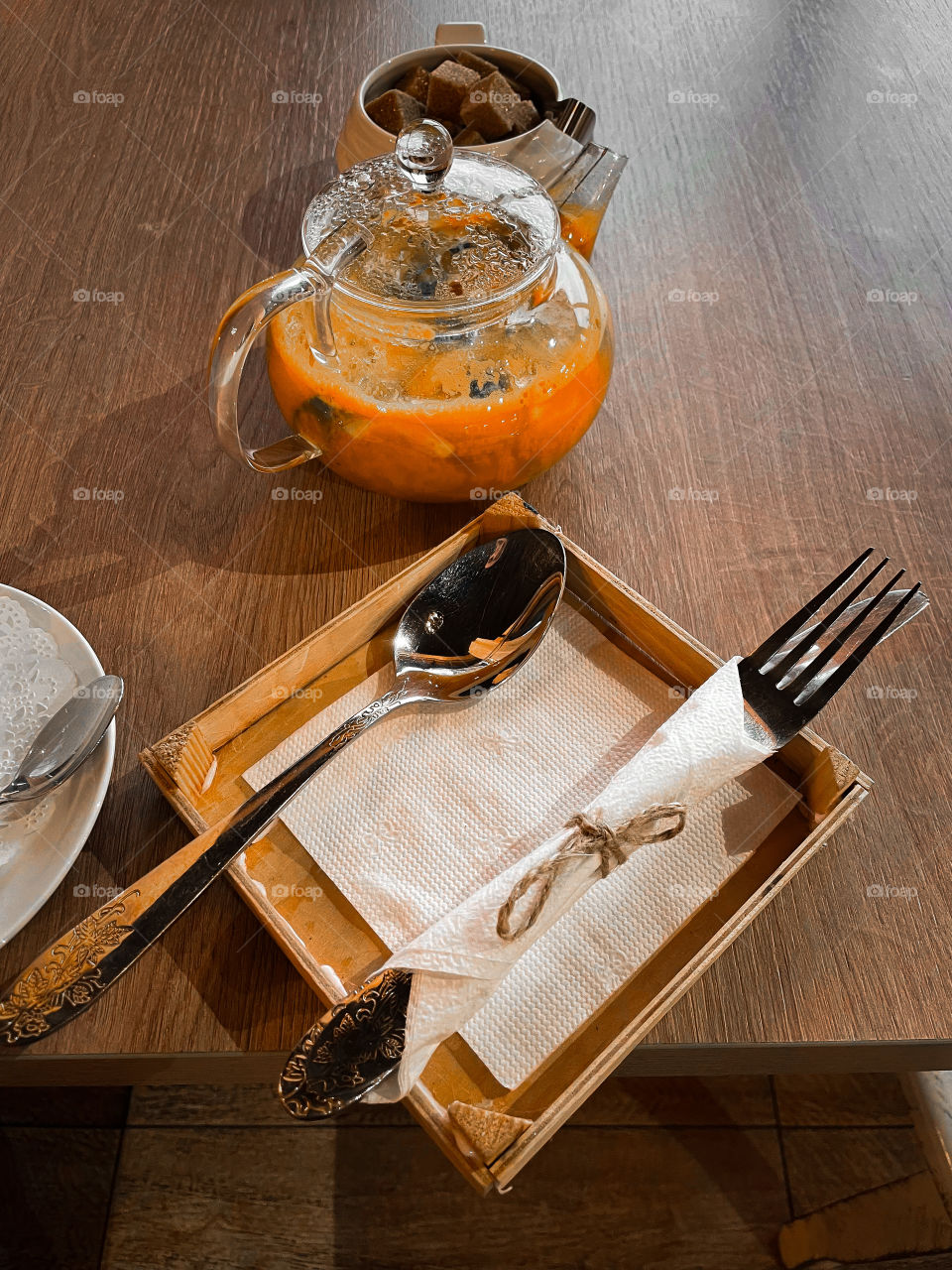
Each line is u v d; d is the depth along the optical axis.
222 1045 0.47
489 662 0.57
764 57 0.99
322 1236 1.01
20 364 0.74
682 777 0.48
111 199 0.85
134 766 0.56
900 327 0.77
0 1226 1.00
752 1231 1.01
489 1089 0.45
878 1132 1.06
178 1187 1.03
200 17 1.00
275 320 0.59
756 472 0.69
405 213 0.55
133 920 0.46
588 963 0.48
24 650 0.55
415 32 1.00
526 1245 1.00
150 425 0.71
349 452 0.59
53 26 1.00
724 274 0.80
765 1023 0.49
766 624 0.62
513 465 0.61
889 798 0.55
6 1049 0.46
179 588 0.63
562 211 0.67
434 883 0.51
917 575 0.64
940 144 0.91
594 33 1.00
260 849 0.52
